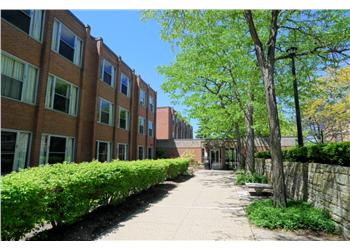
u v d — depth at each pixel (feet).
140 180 27.71
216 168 91.91
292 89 37.17
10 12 33.12
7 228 10.91
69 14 44.60
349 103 51.08
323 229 16.72
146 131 88.43
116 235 15.81
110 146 61.87
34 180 13.05
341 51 25.49
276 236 15.80
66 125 44.14
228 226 17.90
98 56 54.54
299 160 26.71
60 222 15.03
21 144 34.83
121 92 67.31
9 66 33.12
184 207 24.09
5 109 32.14
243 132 73.51
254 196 30.09
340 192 16.70
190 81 48.03
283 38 31.53
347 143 16.74
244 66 35.96
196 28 28.91
